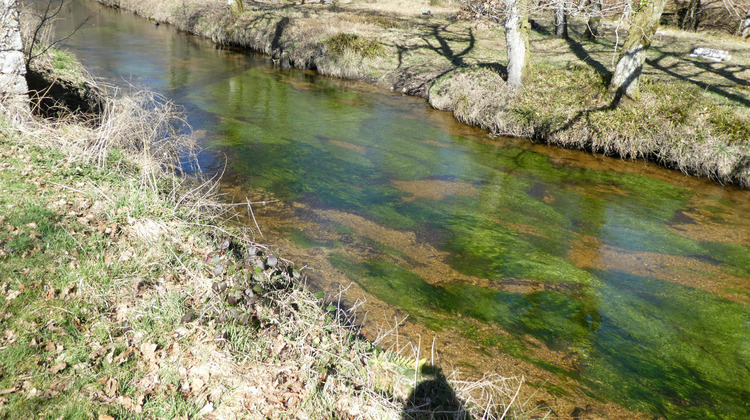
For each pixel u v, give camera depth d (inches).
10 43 299.3
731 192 404.5
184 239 225.9
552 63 637.3
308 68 760.3
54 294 175.2
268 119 522.3
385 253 288.8
